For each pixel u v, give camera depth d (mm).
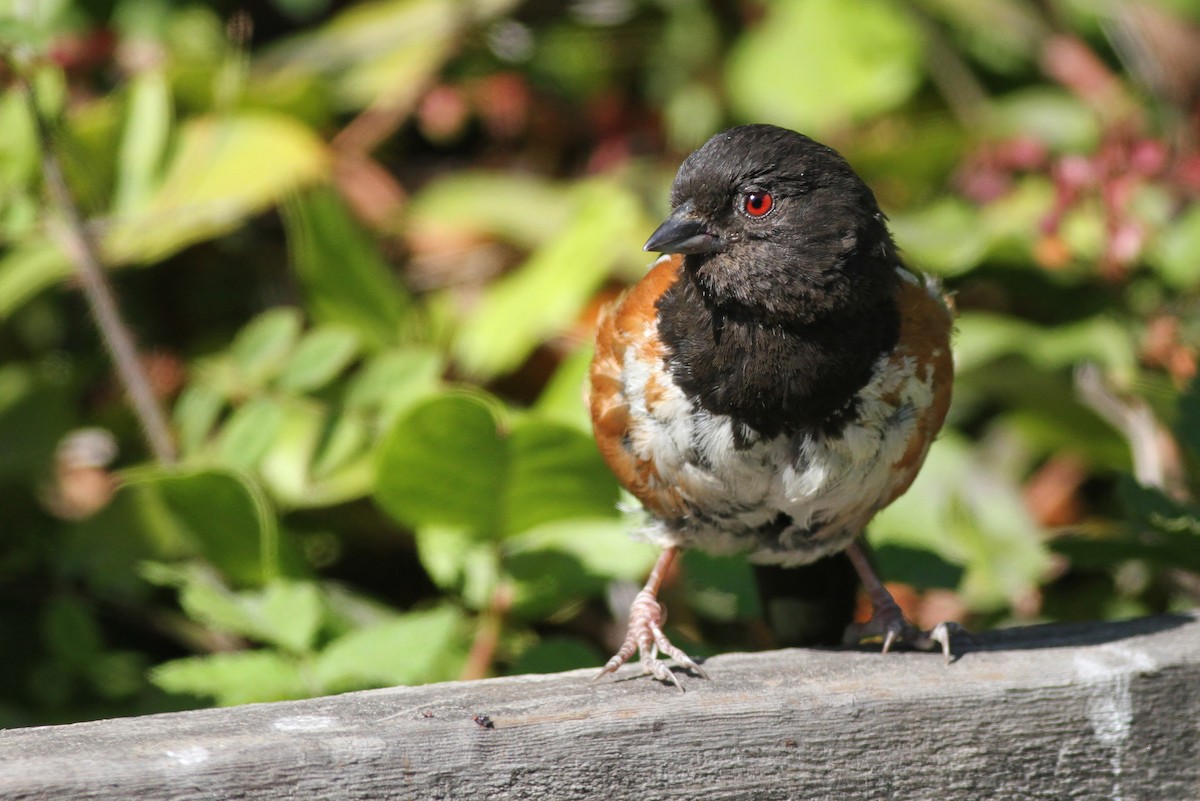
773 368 5438
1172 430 6367
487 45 10469
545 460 6520
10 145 7586
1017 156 8875
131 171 8359
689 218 5535
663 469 5676
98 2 10539
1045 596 8055
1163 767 4988
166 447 7402
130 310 9664
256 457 7332
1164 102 9766
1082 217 8750
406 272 9781
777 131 5629
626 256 9094
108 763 4047
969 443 9094
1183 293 8438
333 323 8352
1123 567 7820
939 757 4809
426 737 4328
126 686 7477
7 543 8461
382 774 4281
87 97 9453
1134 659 4984
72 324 9531
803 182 5480
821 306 5418
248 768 4156
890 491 5707
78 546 8016
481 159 10797
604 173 10305
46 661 8094
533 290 8320
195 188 8469
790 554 6008
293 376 7641
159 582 6984
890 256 5648
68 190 7453
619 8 10656
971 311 9398
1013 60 10898
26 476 8539
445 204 9930
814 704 4684
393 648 6020
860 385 5477
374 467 6512
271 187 8453
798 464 5504
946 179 10148
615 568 7066
